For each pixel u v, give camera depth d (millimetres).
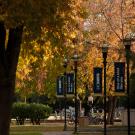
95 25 60812
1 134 25750
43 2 23469
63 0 26125
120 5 59125
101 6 59812
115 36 59656
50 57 32562
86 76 66312
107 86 62750
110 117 72688
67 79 53250
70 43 33469
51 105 119500
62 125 66812
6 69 26078
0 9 23484
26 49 30219
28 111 69625
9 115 26125
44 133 48469
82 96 77312
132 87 53562
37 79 62844
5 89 26016
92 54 61938
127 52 37656
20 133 47281
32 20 23469
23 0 22906
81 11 30688
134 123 61531
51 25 25875
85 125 64000
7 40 28250
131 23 56875
